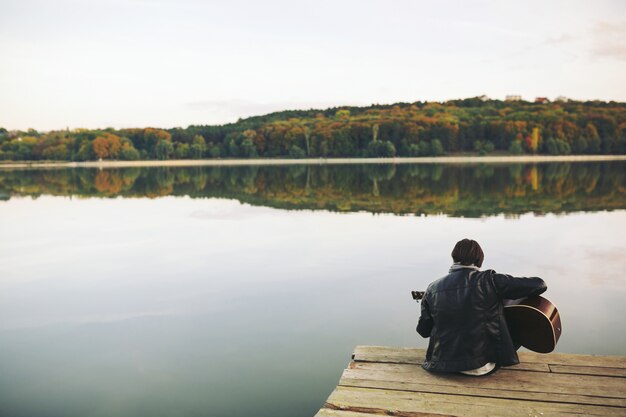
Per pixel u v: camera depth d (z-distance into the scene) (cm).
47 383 528
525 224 1410
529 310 412
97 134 12950
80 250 1240
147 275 962
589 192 2342
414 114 14000
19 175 6066
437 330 420
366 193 2569
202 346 608
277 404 472
